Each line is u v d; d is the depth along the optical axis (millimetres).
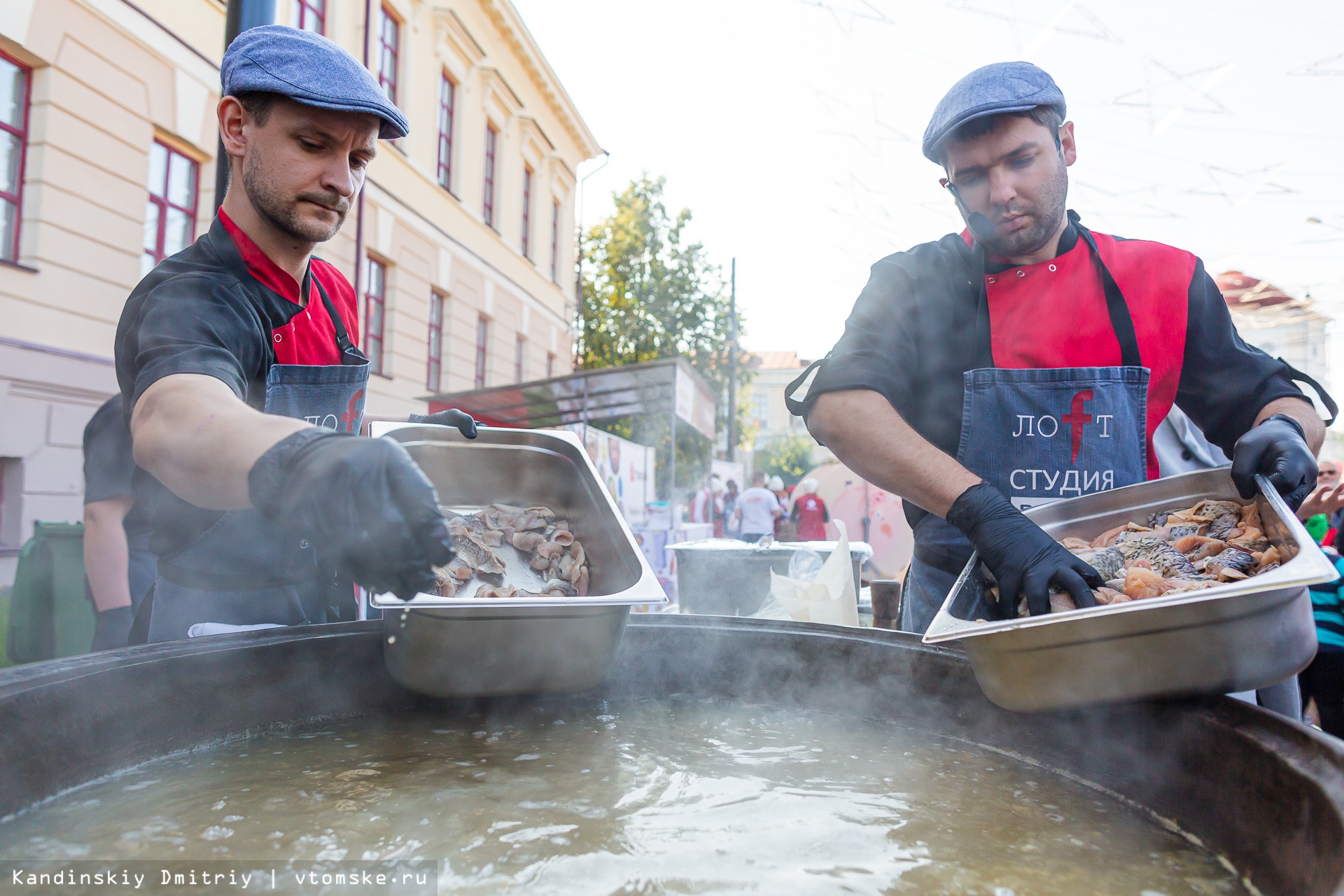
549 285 14508
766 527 9711
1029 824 782
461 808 789
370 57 8227
